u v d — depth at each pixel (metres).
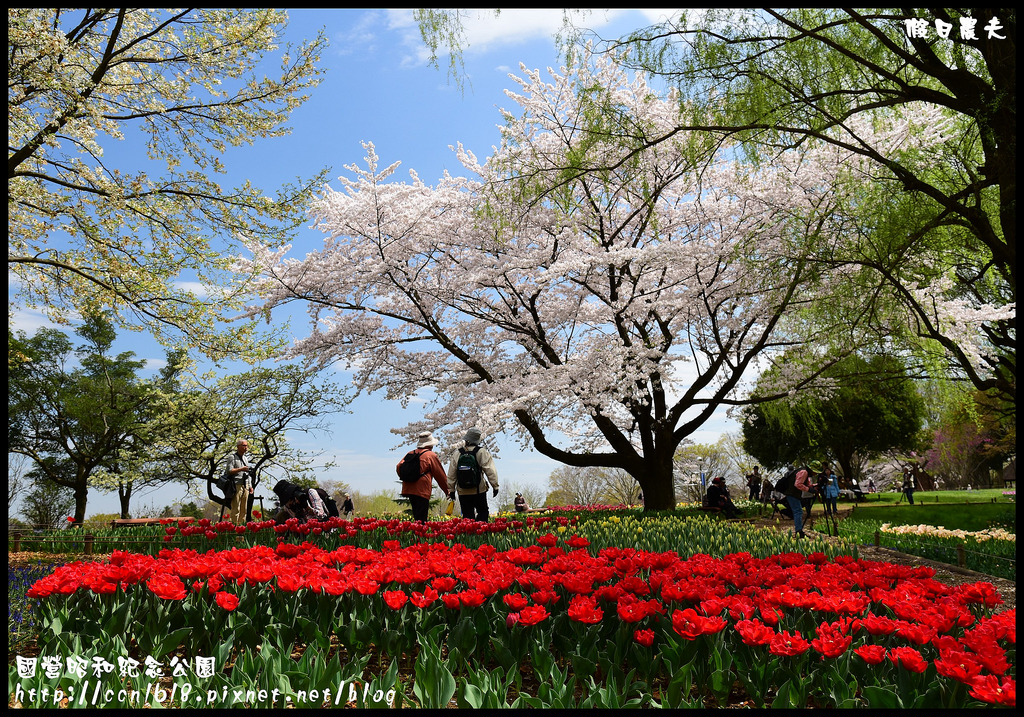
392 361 17.98
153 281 11.92
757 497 24.25
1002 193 5.84
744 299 15.59
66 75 10.26
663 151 13.04
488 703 2.55
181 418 23.73
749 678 2.95
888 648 3.21
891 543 10.65
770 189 14.34
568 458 17.12
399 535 7.46
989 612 3.74
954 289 12.52
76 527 11.62
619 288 16.86
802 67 6.34
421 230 15.83
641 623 3.60
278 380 23.64
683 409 17.31
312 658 2.92
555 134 13.33
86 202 11.85
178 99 12.23
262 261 15.34
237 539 7.34
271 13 11.59
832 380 15.24
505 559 5.01
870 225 7.87
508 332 17.33
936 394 11.95
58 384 26.09
